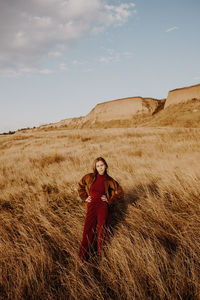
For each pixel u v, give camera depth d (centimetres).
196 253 189
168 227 239
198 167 439
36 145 1658
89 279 179
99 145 1214
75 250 219
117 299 157
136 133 1778
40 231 276
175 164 524
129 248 198
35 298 166
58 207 344
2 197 425
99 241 218
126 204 322
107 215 243
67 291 169
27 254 209
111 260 189
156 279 161
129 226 260
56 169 665
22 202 395
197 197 304
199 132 1280
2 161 993
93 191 257
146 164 585
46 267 197
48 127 10188
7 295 170
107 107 8800
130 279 160
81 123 9469
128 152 872
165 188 355
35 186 491
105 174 269
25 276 180
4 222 306
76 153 977
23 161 937
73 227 265
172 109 6366
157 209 273
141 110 7812
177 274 162
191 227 227
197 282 150
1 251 219
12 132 7912
